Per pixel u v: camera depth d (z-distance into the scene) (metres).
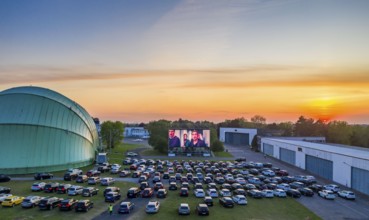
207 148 112.38
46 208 42.41
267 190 53.19
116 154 114.44
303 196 54.31
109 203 46.88
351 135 163.38
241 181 63.06
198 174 69.38
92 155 91.44
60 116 83.62
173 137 111.31
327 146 89.88
